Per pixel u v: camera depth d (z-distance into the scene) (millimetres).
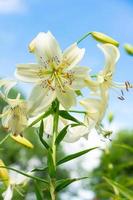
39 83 1166
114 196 1591
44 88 1164
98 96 1182
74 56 1166
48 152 1185
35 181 1210
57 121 1189
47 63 1169
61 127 1288
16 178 1333
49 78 1167
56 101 1176
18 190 1333
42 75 1170
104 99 1171
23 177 1331
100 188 1822
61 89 1160
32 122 1176
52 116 1275
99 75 1152
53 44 1169
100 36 1232
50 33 1176
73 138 1273
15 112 1183
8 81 1193
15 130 1184
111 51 1209
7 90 1192
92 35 1234
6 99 1192
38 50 1164
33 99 1158
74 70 1159
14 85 1192
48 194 1232
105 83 1213
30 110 1154
